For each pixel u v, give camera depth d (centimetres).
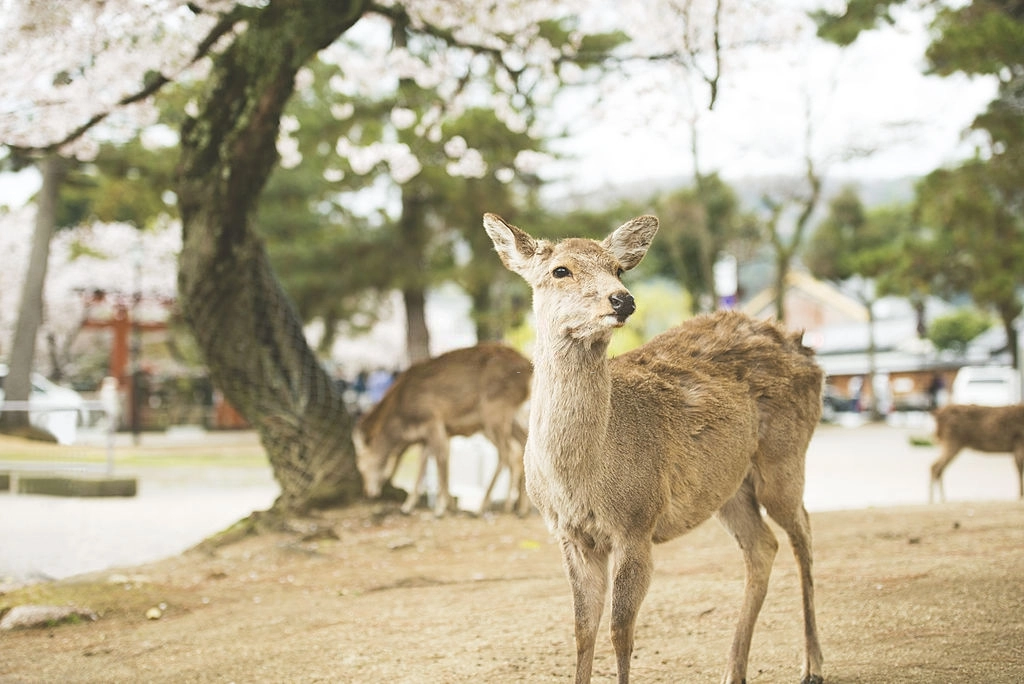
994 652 490
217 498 1482
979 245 2344
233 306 1003
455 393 1101
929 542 786
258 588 773
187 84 1457
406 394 1108
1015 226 2352
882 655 503
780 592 643
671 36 996
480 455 1555
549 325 445
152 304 3023
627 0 1006
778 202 2972
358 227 2561
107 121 1064
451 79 1139
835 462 1948
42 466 1459
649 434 462
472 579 762
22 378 2322
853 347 5225
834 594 625
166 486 1642
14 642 636
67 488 1469
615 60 977
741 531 532
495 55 1029
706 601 632
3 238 3238
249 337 1014
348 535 970
